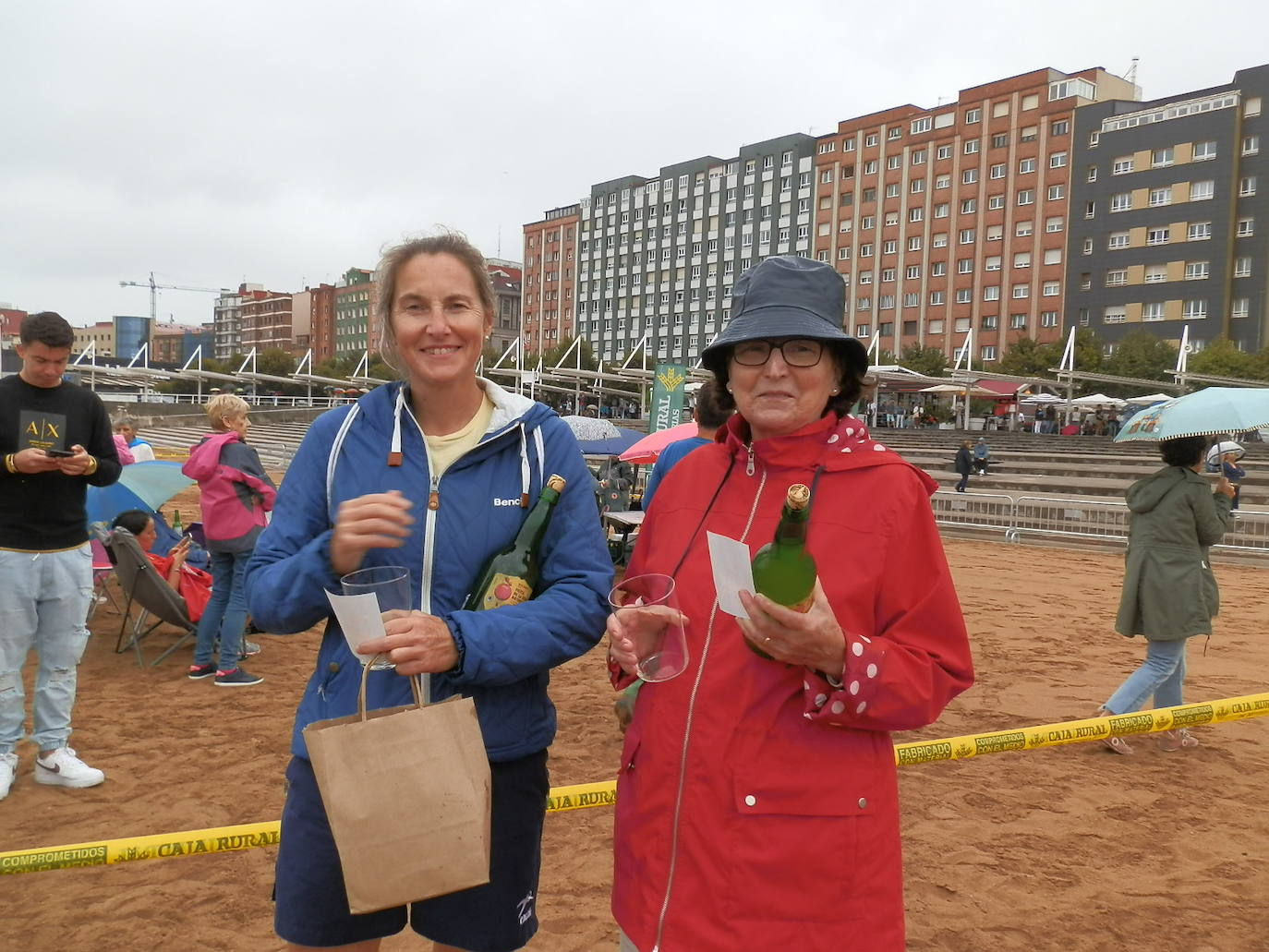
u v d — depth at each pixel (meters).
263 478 6.49
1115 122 70.69
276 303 173.62
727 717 1.73
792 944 1.66
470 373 2.09
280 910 1.97
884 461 1.80
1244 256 66.38
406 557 1.96
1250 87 65.62
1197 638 8.60
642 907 1.79
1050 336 74.44
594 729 5.69
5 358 56.81
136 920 3.34
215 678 6.51
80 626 4.50
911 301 82.06
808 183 89.94
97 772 4.58
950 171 79.44
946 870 3.81
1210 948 3.22
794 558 1.59
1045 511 16.33
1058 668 7.42
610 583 2.05
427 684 1.92
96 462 4.20
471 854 1.70
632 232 107.25
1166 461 5.44
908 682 1.62
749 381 1.88
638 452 11.19
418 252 2.01
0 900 3.48
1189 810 4.48
